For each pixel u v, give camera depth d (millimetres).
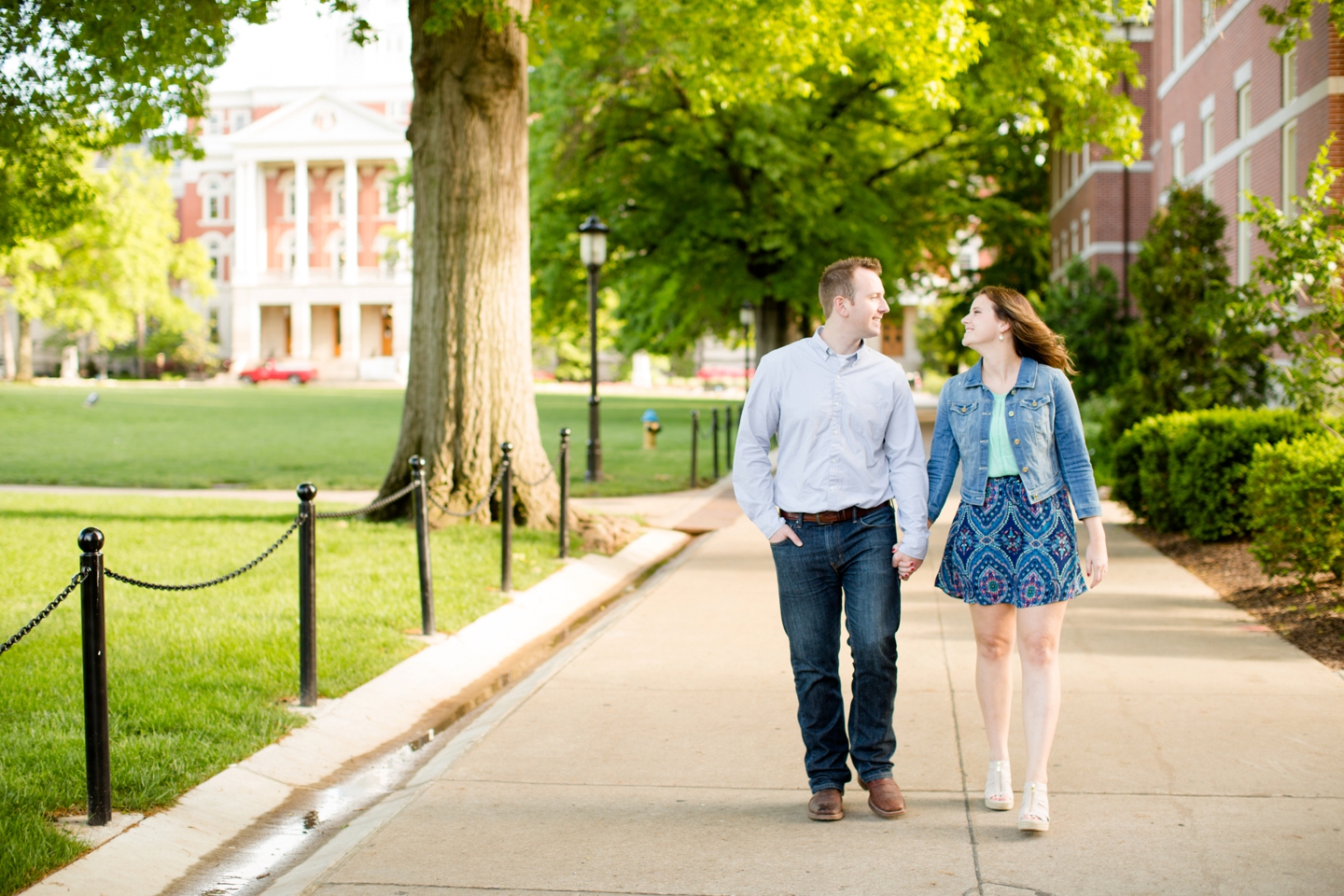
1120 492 12414
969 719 5457
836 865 3773
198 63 10672
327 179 75188
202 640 6945
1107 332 26875
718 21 13031
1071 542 4125
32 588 8641
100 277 56219
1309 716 5332
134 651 6676
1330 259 8438
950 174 29219
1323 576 8141
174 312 60812
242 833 4547
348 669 6547
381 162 74750
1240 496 9961
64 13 10039
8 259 49031
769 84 15109
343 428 29453
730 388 70875
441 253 11844
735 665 6688
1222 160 20203
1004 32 13812
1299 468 7469
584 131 24594
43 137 11867
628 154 25734
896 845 3941
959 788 4520
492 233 11852
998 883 3604
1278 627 7215
